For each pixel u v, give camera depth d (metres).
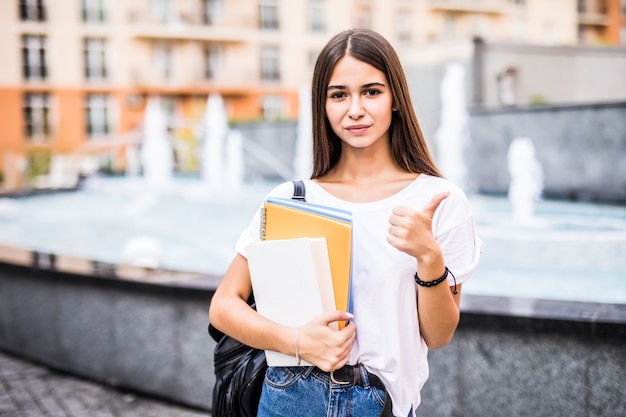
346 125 1.36
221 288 1.45
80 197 11.83
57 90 26.78
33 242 7.28
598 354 2.27
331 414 1.31
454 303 1.30
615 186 8.11
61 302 3.63
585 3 31.62
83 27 26.98
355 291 1.33
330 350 1.24
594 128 8.33
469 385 2.49
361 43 1.34
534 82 13.69
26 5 26.23
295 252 1.27
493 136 9.80
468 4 31.19
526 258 4.90
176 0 27.98
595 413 2.29
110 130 27.73
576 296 4.00
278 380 1.36
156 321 3.21
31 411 3.18
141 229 7.95
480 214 7.34
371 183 1.42
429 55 13.39
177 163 19.22
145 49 27.92
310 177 1.52
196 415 3.08
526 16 31.89
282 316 1.31
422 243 1.21
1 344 4.09
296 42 29.77
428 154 1.43
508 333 2.40
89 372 3.55
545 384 2.36
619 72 14.82
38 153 23.55
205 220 8.51
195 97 28.83
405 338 1.33
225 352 1.50
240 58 29.11
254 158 15.21
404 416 1.35
